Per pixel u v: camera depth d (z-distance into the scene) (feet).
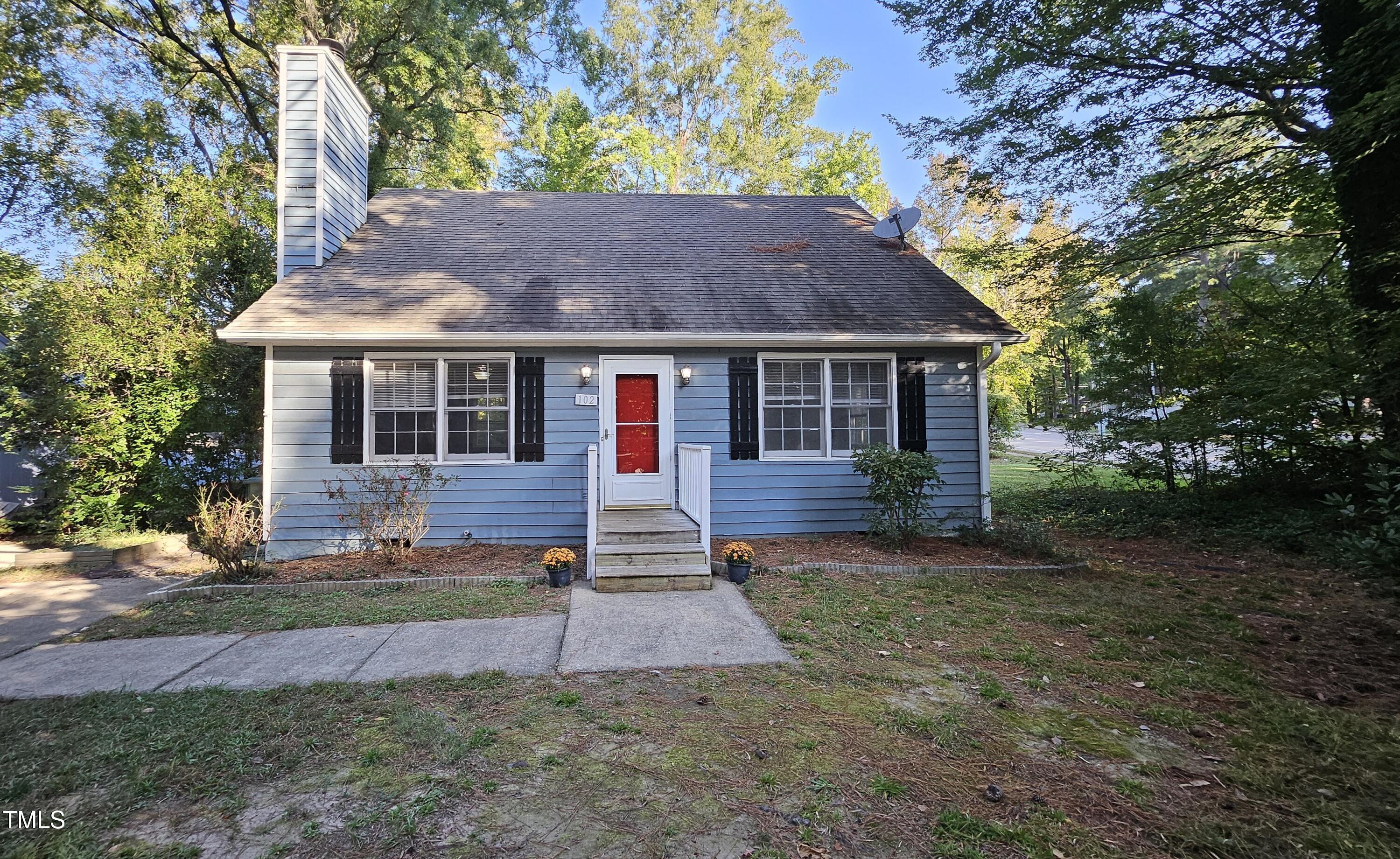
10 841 7.73
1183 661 13.97
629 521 24.44
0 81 39.27
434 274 28.78
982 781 9.09
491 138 73.26
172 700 11.99
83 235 38.83
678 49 99.76
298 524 25.53
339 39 46.55
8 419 27.91
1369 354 22.88
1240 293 33.27
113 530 29.22
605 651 14.57
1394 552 14.43
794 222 37.09
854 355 28.45
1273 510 28.76
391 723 10.94
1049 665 13.70
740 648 14.74
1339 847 7.59
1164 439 31.83
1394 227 22.56
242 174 41.11
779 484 28.19
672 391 27.68
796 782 9.01
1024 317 40.63
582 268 30.42
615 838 7.75
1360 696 12.15
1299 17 24.03
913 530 25.70
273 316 24.79
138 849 7.60
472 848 7.55
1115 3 25.09
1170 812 8.35
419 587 20.72
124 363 28.84
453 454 26.71
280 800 8.64
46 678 13.30
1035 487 46.29
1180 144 30.58
